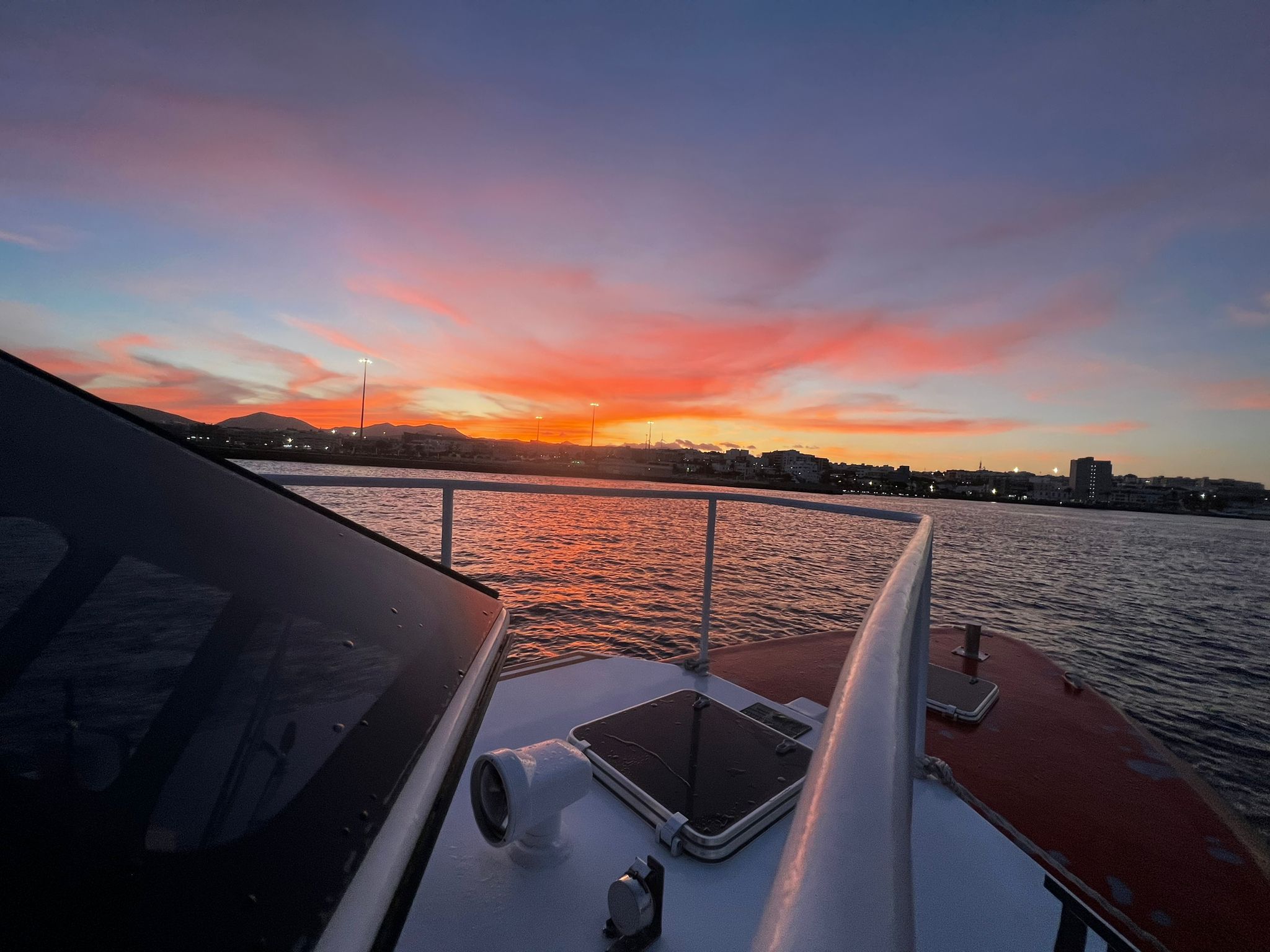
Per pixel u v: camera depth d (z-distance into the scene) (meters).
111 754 0.49
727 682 2.42
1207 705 9.47
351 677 0.77
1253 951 1.93
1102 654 12.63
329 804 0.59
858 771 0.34
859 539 34.94
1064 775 3.05
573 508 42.94
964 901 1.38
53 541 0.58
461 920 1.10
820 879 0.24
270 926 0.46
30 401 0.64
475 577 15.48
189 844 0.48
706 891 1.20
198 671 0.60
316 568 0.92
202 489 0.82
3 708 0.46
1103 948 1.22
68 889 0.40
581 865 1.25
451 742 0.80
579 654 2.72
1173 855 2.44
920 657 1.92
